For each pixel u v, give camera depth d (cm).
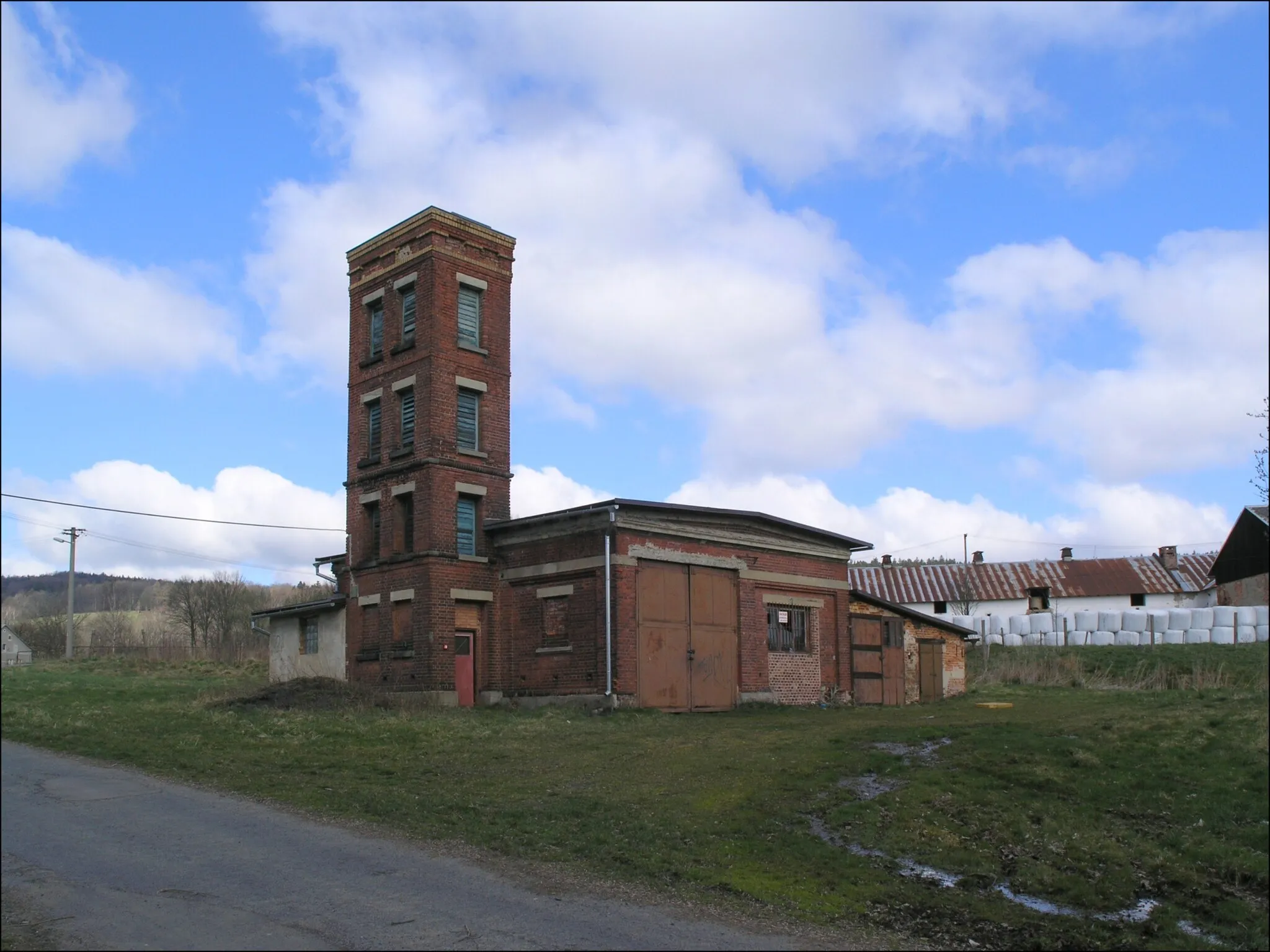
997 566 6450
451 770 1600
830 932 930
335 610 3091
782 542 2969
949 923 1002
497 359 2956
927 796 1423
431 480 2761
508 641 2791
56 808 1266
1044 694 3100
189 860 1035
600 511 2561
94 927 826
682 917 928
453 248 2892
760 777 1520
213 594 6009
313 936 820
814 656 3036
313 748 1775
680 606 2656
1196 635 4278
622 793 1424
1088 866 1208
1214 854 1243
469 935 841
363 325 3055
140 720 2045
